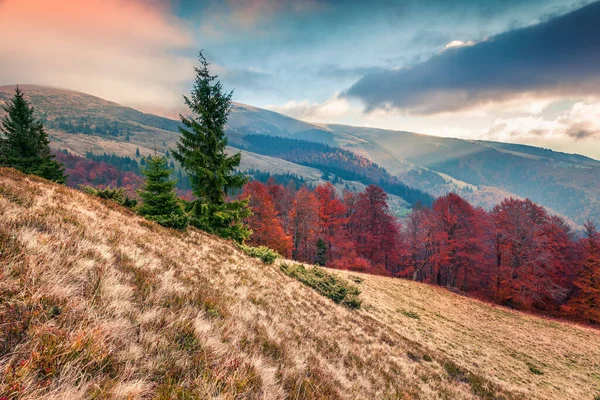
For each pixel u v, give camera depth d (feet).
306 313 30.94
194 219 51.55
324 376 15.72
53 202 24.45
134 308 12.06
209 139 53.72
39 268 10.73
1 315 7.75
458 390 27.12
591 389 49.37
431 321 66.44
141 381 7.73
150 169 43.45
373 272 132.05
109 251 18.19
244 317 18.48
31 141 85.81
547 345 67.72
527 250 109.91
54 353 7.36
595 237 111.65
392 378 22.75
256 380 10.72
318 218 150.20
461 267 129.80
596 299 101.40
